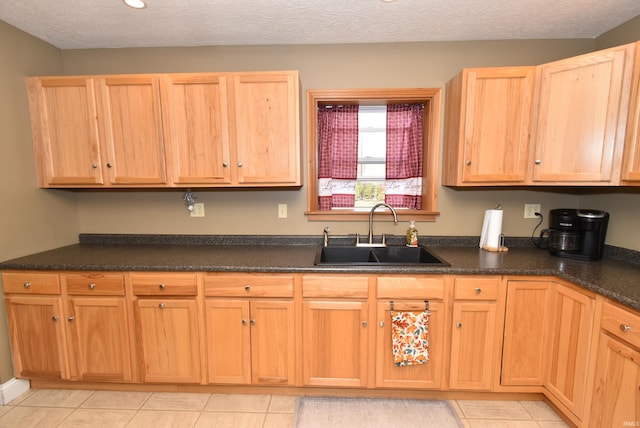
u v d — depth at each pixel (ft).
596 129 5.59
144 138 6.66
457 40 7.26
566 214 6.44
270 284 6.01
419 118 7.88
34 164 6.86
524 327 5.88
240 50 7.47
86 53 7.60
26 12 5.88
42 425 5.67
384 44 7.36
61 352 6.31
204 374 6.29
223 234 8.01
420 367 6.09
